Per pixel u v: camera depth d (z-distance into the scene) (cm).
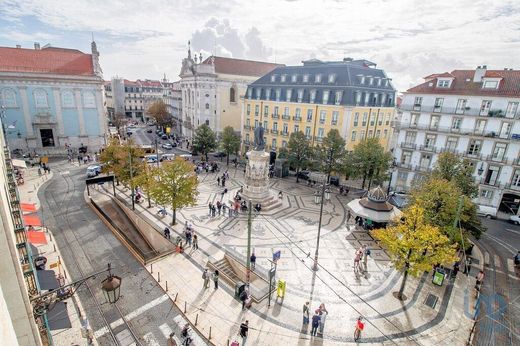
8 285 734
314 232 2923
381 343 1661
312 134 5238
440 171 2994
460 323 1845
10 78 5066
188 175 2991
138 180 3225
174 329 1697
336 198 3966
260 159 3456
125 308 1834
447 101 3875
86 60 5869
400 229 1964
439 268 2206
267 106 5897
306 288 2086
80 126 5862
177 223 3008
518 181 3534
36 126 5438
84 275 2128
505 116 3488
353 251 2600
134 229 3238
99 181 3578
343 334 1706
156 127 9988
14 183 1817
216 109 7338
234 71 7469
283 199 3822
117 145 3675
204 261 2362
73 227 2841
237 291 1958
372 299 2009
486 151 3669
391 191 4269
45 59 5525
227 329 1706
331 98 4891
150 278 2131
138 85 12231
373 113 5178
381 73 5522
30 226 2530
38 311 965
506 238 3123
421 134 4134
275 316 1820
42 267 2122
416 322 1828
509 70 3700
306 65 5731
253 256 2283
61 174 4462
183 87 8012
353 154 4188
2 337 349
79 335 1622
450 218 2366
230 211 3191
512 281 2341
